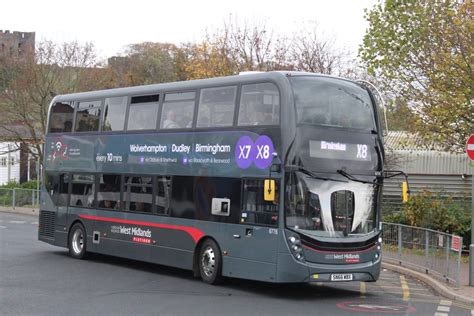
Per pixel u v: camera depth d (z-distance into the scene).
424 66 21.88
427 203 24.00
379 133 14.98
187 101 16.47
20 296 13.36
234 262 14.72
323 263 13.77
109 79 46.28
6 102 43.44
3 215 40.44
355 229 14.24
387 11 22.33
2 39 49.22
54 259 19.95
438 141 21.55
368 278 14.38
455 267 15.51
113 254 18.56
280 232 13.69
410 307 13.17
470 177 28.67
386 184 28.88
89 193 19.72
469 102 20.31
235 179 14.83
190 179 16.06
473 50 19.48
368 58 22.59
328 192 14.00
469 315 12.35
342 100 14.56
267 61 35.34
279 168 13.79
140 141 17.83
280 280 13.64
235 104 15.07
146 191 17.48
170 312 11.89
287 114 13.80
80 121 20.39
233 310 12.26
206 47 36.09
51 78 43.91
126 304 12.64
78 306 12.33
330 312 12.30
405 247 19.53
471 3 20.48
